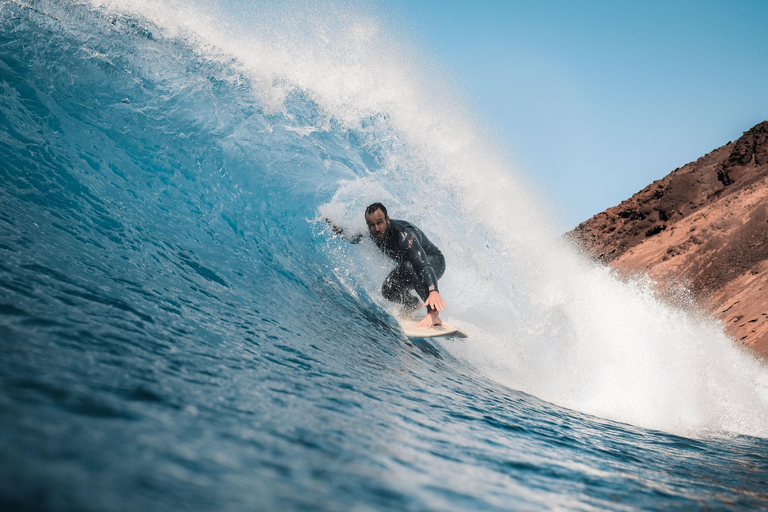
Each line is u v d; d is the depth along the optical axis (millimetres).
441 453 1989
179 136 5180
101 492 958
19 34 4789
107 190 4062
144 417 1430
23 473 942
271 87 6293
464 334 4824
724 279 23219
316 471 1404
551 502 1688
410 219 6320
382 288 5102
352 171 6402
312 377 2637
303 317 3957
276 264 4734
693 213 35312
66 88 4754
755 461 3387
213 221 4676
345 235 5504
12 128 3965
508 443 2508
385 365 3615
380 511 1234
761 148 35844
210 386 1945
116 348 1990
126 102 5078
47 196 3533
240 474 1240
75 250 3053
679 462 2963
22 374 1456
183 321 2738
